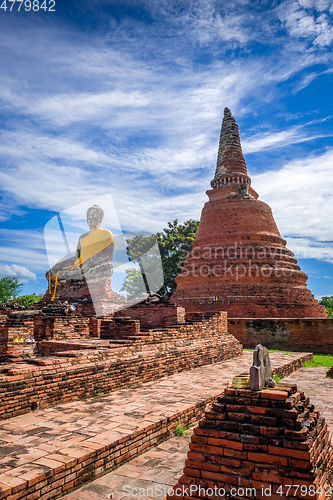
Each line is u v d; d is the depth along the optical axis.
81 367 8.19
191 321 15.30
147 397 8.18
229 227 27.12
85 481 4.81
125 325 12.27
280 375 13.09
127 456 5.55
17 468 4.40
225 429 4.16
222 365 13.52
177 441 6.43
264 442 3.90
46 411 6.93
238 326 22.38
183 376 11.00
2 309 14.62
